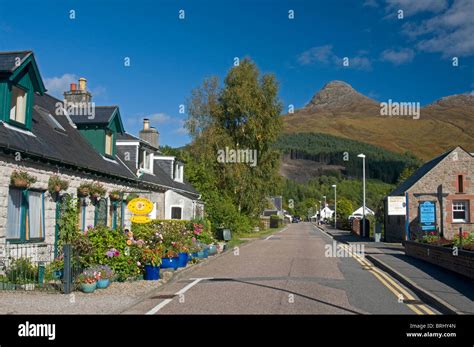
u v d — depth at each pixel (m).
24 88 15.27
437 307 9.84
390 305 9.97
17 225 13.74
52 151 15.77
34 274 11.88
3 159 12.85
